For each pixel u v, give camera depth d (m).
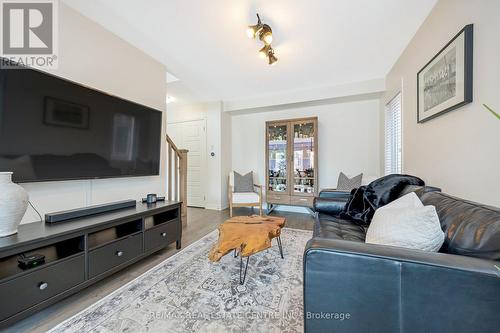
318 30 2.08
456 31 1.49
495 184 1.20
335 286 0.74
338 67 2.89
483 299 0.62
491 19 1.20
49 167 1.55
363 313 0.72
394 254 0.71
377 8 1.79
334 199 2.22
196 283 1.64
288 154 3.94
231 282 1.65
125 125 2.14
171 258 2.07
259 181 4.54
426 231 0.91
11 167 1.36
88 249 1.47
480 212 0.85
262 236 1.66
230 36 2.18
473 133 1.35
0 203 1.18
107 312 1.31
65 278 1.33
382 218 1.15
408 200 1.30
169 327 1.19
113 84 2.16
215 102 4.37
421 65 2.02
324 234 1.58
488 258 0.69
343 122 3.88
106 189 2.11
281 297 1.47
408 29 2.08
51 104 1.56
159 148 2.58
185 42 2.29
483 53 1.25
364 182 3.16
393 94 2.83
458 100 1.43
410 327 0.68
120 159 2.10
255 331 1.16
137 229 1.91
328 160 3.98
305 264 0.77
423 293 0.67
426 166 1.96
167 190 3.28
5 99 1.32
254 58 2.64
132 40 2.26
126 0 1.70
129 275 1.76
